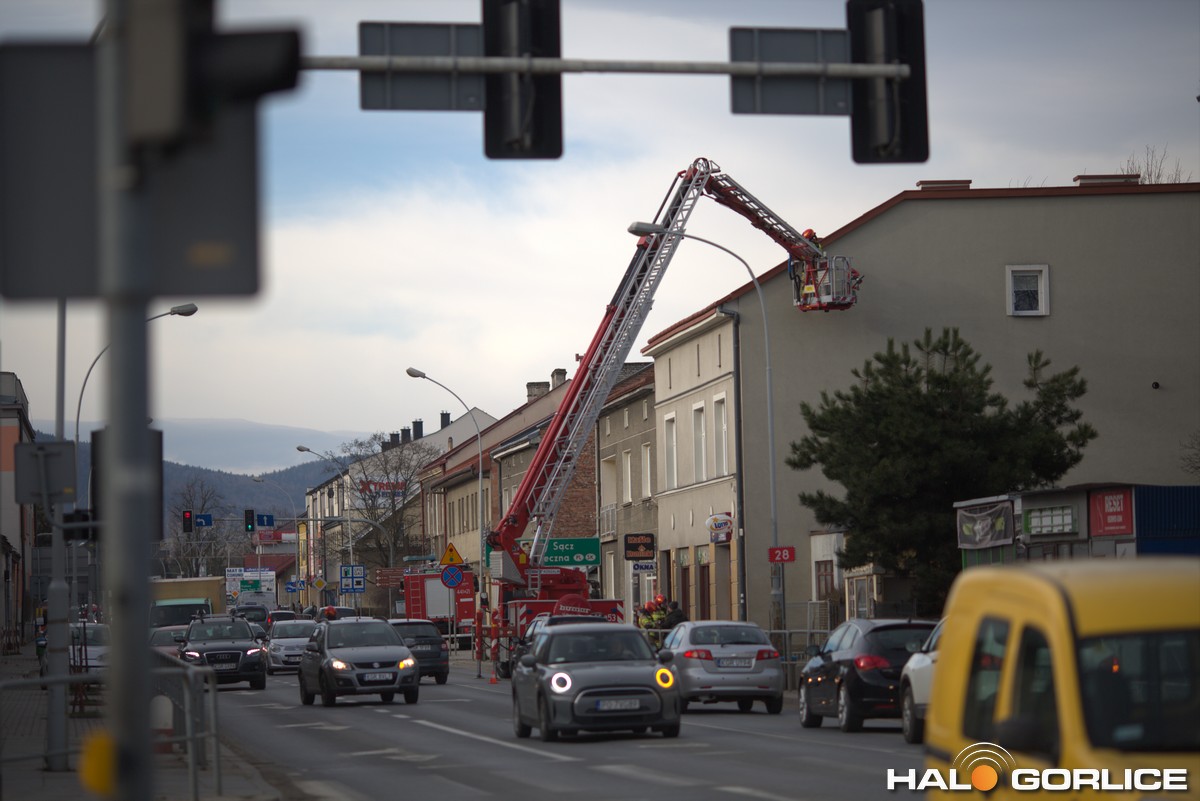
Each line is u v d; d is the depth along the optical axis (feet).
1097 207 151.43
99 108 18.72
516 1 38.60
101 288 17.61
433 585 222.48
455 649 219.00
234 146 18.20
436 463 321.93
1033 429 103.40
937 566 101.04
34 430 307.37
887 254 149.79
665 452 173.27
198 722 48.52
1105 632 21.20
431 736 78.28
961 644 24.41
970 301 149.89
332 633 110.52
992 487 100.63
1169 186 151.74
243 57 16.42
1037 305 150.61
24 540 290.15
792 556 113.19
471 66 38.52
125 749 16.19
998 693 22.44
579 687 71.56
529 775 57.26
